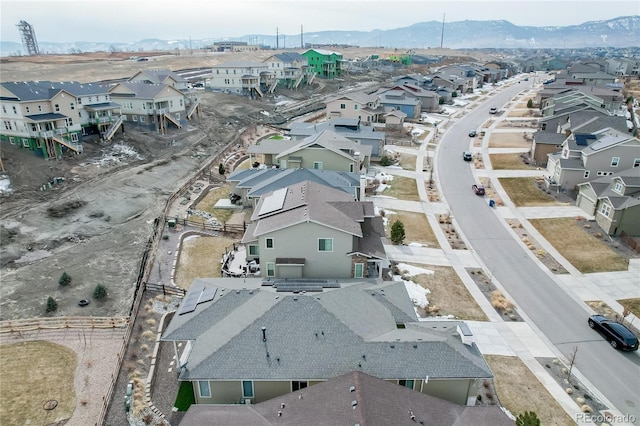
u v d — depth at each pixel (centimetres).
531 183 6234
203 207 5259
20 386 2545
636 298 3662
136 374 2653
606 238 4644
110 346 2897
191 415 2138
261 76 12256
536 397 2631
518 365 2905
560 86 11256
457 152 7806
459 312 3453
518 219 5216
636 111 9831
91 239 4388
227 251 4128
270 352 2391
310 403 2120
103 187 5456
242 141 8244
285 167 5519
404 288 3188
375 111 9250
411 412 2059
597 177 5725
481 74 15775
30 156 5919
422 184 6328
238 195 5419
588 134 6256
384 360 2347
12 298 3394
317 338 2445
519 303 3609
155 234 4341
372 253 3409
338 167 5412
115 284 3622
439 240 4697
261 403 2252
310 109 11275
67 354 2809
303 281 3247
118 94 7881
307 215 3319
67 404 2439
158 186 5831
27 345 2881
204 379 2292
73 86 6900
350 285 3070
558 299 3669
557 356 3011
